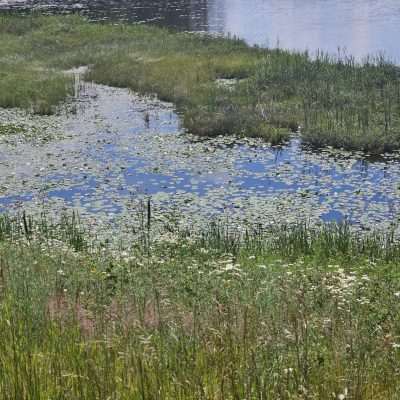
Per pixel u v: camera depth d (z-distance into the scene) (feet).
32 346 24.93
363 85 124.26
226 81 138.41
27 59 167.43
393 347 26.76
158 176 89.15
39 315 29.07
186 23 221.46
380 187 82.79
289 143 102.12
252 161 94.32
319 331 27.68
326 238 63.16
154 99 132.87
